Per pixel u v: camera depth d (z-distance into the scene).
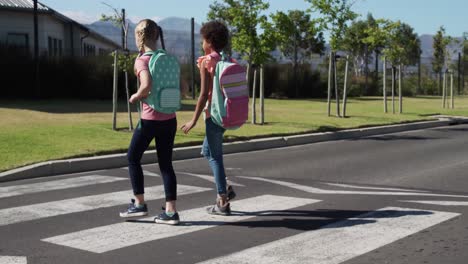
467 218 6.43
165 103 5.97
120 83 28.81
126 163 10.69
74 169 9.90
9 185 8.57
